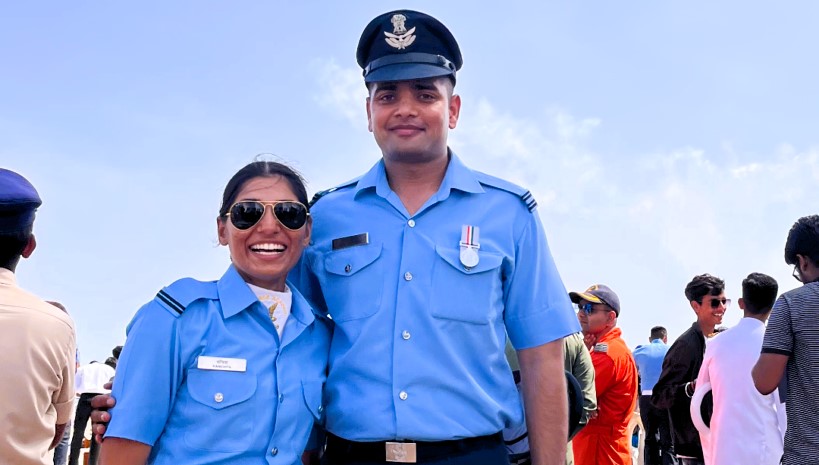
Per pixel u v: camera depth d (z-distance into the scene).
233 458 2.02
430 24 2.32
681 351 4.88
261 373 2.10
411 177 2.38
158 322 2.06
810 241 3.28
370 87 2.38
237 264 2.22
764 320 3.90
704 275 5.04
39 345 2.56
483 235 2.29
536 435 2.27
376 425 2.10
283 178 2.28
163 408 2.03
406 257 2.24
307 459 2.41
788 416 3.13
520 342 2.34
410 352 2.15
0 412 2.43
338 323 2.27
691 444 4.76
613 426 4.77
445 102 2.33
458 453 2.10
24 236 2.68
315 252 2.41
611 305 5.01
